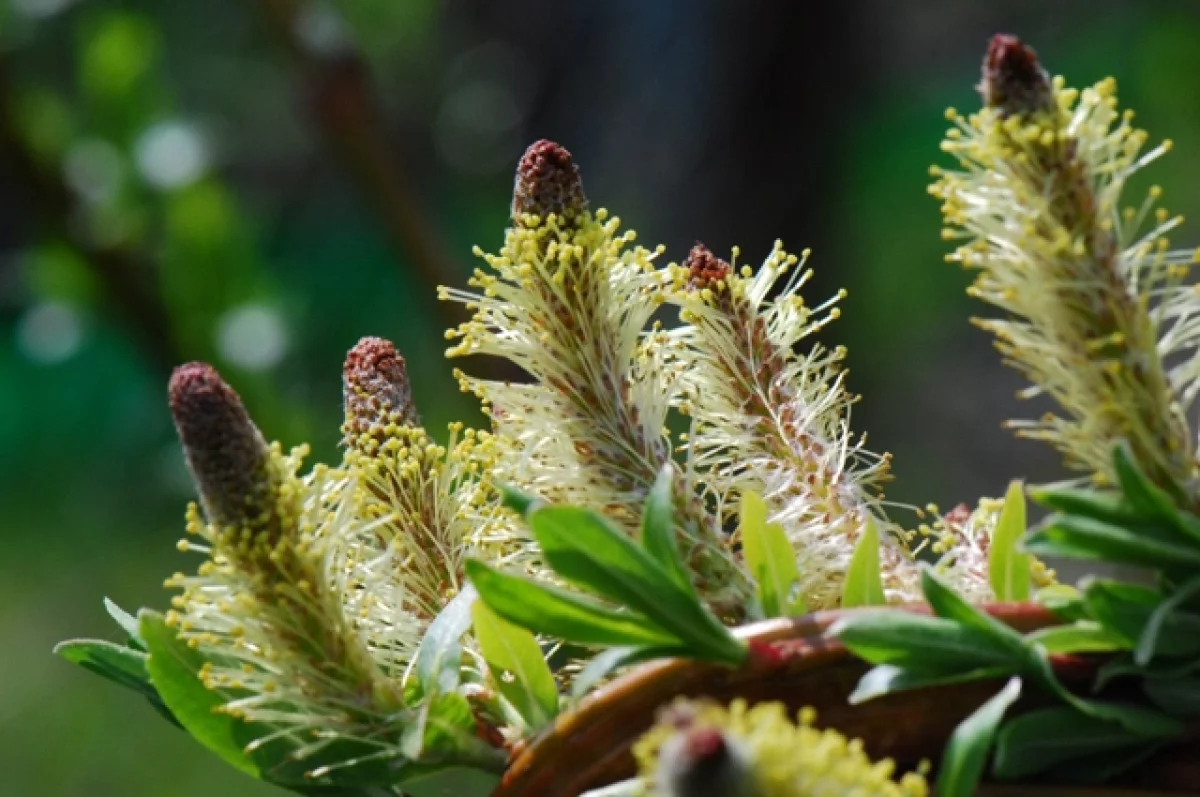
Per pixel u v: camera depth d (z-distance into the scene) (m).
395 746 0.36
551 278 0.38
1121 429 0.35
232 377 0.85
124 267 0.86
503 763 0.36
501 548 0.38
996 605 0.35
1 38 0.85
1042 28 1.97
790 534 0.38
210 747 0.37
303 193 1.92
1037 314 0.35
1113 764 0.35
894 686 0.35
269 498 0.36
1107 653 0.35
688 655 0.35
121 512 1.51
